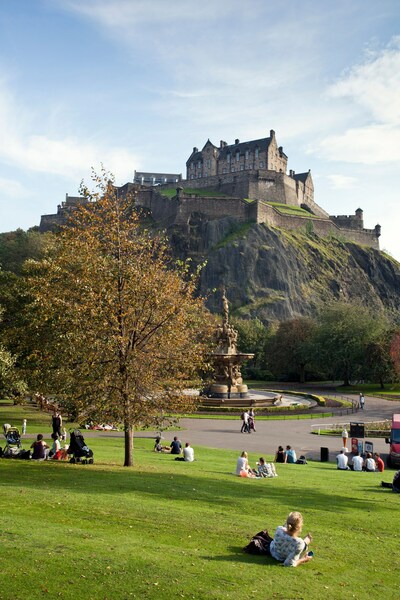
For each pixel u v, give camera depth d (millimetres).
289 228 198875
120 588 10250
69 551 11734
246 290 172000
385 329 108250
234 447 39938
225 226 186625
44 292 28703
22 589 9898
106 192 28312
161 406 26297
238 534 14273
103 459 28719
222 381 70125
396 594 11164
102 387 24688
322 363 108562
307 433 48438
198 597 10148
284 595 10586
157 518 15133
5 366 42594
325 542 14422
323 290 182000
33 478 20406
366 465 31750
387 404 73750
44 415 55188
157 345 26531
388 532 15961
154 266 27297
